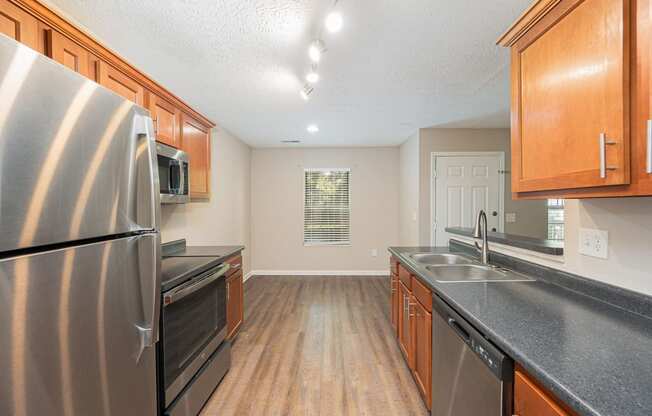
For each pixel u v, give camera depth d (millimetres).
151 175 1141
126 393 1017
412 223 4484
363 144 5148
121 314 988
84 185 843
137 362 1075
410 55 2066
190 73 2312
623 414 588
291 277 5219
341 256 5395
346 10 1569
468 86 2623
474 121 3746
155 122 1947
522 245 1744
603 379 703
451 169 4121
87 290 851
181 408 1573
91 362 864
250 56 2047
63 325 775
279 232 5434
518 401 882
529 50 1209
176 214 2900
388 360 2402
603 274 1235
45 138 732
